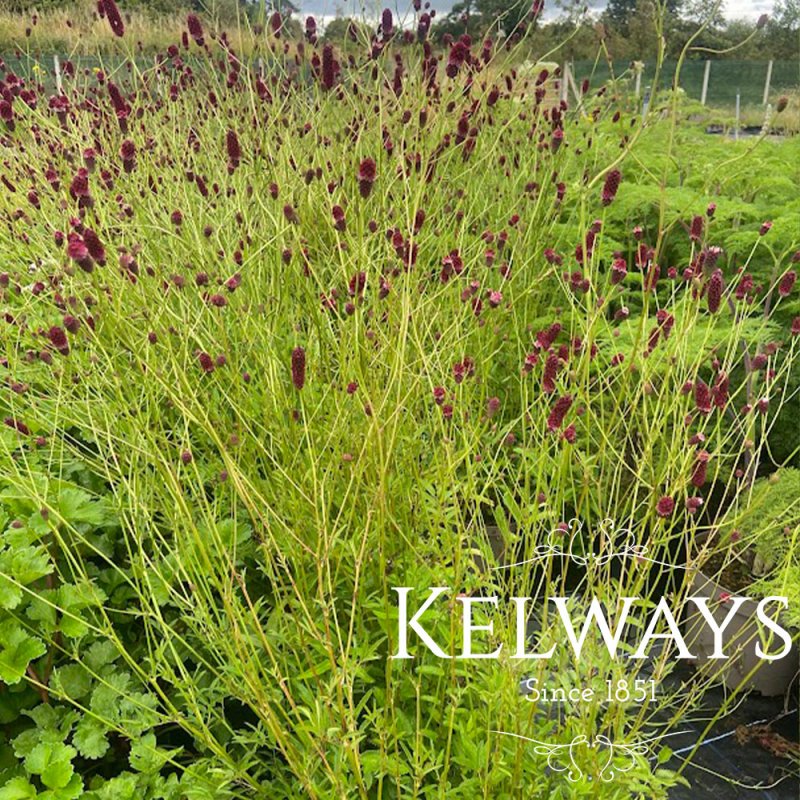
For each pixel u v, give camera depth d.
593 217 4.27
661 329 2.11
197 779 1.91
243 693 1.89
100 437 2.64
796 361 3.60
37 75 5.02
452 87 3.52
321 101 3.55
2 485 2.42
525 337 3.48
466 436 2.12
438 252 3.13
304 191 3.02
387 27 3.04
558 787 1.86
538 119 4.23
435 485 2.53
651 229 4.73
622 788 1.97
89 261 1.84
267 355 2.43
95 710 2.02
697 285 1.96
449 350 2.66
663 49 2.06
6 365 2.70
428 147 3.35
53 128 3.56
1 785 1.91
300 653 2.18
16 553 2.08
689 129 5.80
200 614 1.99
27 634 2.05
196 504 2.54
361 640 2.11
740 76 19.31
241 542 2.50
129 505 2.10
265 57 3.75
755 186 4.67
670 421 3.23
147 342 2.27
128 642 2.39
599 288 3.65
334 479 2.28
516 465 3.10
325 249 3.10
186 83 4.76
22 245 3.32
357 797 1.85
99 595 2.12
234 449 2.45
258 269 2.90
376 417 1.85
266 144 3.31
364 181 2.11
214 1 3.74
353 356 2.30
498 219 3.62
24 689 2.10
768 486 2.18
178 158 3.62
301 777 1.65
